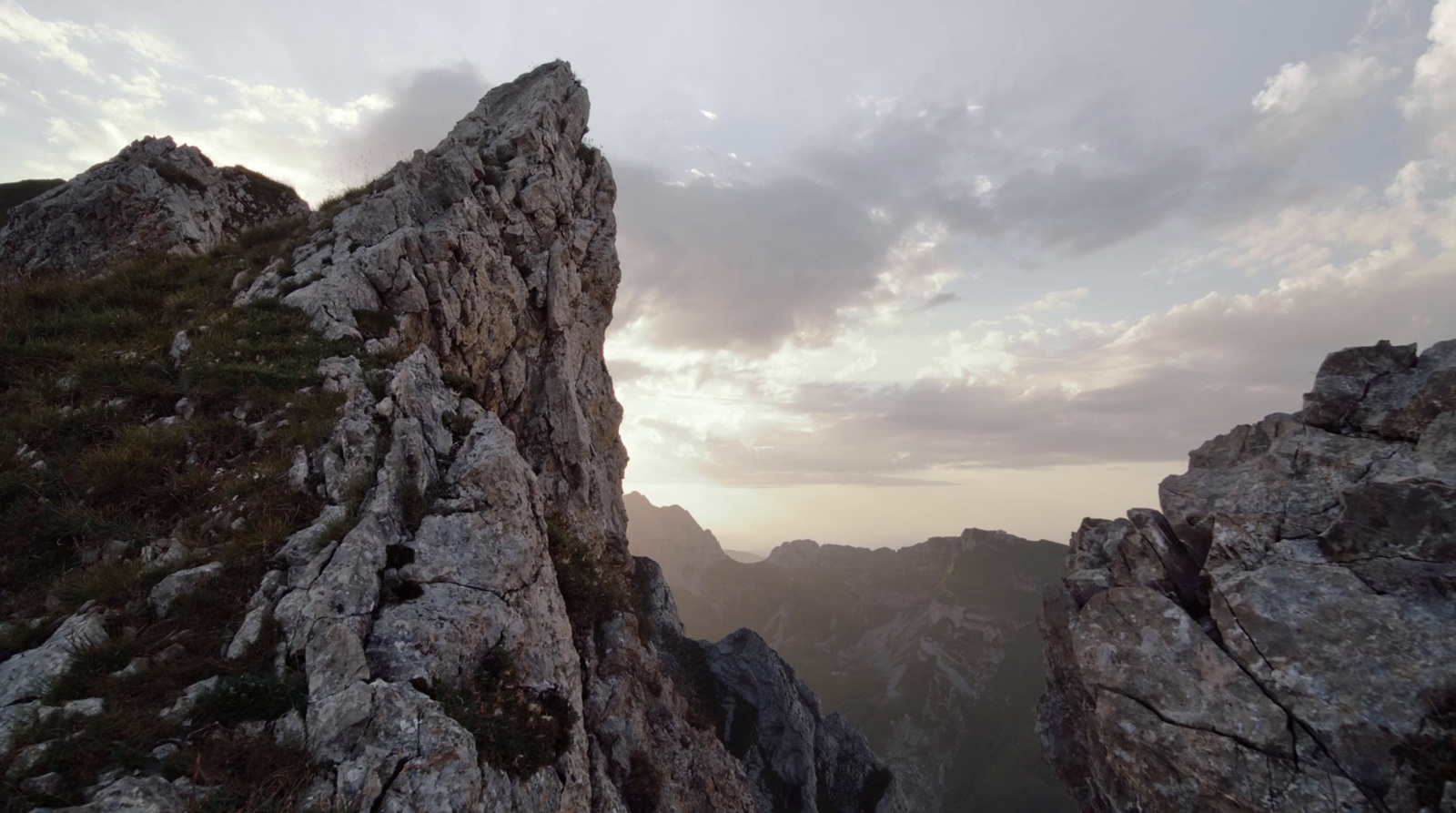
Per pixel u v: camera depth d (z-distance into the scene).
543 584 14.65
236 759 8.33
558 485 28.09
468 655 11.68
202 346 17.38
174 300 21.09
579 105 38.44
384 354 19.11
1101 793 20.34
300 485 12.95
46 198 33.25
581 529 26.58
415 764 8.90
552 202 32.47
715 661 41.44
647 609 40.88
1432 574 15.72
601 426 36.09
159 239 32.09
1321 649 16.19
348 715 9.10
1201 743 16.66
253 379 15.96
